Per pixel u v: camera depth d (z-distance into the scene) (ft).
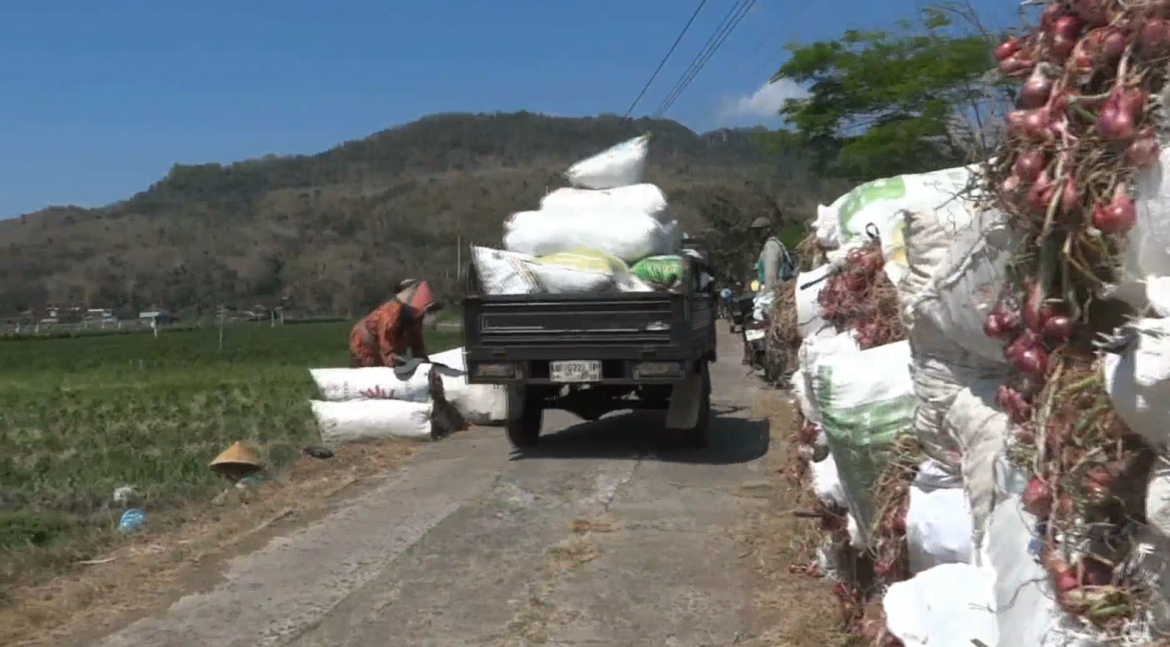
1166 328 7.21
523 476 29.91
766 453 32.40
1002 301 9.82
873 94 53.88
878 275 16.10
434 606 19.44
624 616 18.67
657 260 31.12
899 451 13.32
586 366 30.14
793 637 17.16
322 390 36.99
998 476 10.37
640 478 29.27
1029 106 8.83
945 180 16.85
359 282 368.07
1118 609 8.06
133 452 39.65
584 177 32.73
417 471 31.48
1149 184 7.59
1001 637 9.46
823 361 14.53
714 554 22.03
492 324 30.60
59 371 113.70
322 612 19.27
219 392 63.36
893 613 10.91
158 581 21.26
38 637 18.20
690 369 30.04
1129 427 7.79
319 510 26.94
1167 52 7.66
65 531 26.45
